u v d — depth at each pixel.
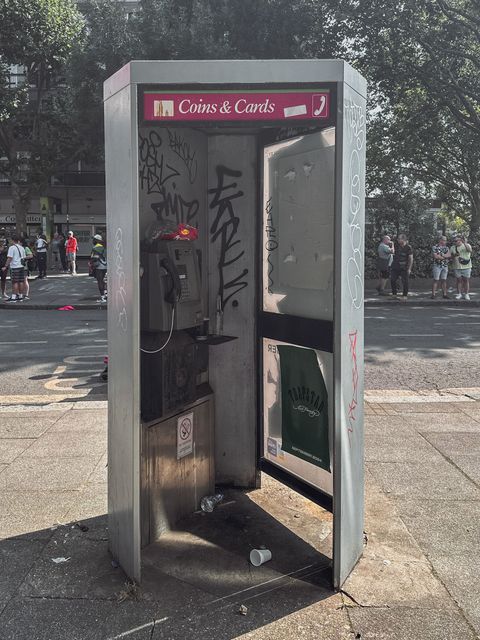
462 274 17.38
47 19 24.12
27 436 5.42
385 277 18.55
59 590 2.99
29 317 14.52
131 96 2.82
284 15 19.05
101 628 2.70
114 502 3.23
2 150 28.67
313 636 2.63
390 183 25.03
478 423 5.78
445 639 2.62
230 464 4.18
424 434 5.44
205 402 3.92
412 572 3.15
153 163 3.55
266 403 4.05
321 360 3.50
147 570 3.17
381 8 18.48
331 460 3.49
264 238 3.94
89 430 5.58
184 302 3.52
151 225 3.53
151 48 19.38
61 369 8.80
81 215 37.00
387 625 2.71
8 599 2.92
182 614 2.79
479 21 18.97
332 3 18.83
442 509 3.90
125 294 2.98
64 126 26.66
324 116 2.87
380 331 12.06
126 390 3.00
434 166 28.62
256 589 3.00
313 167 3.46
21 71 32.44
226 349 4.08
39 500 4.04
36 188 28.88
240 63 2.86
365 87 3.20
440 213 37.94
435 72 20.23
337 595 2.95
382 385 7.73
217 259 4.04
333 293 3.08
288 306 3.74
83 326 12.99
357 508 3.22
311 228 3.50
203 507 3.88
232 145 3.95
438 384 7.79
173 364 3.52
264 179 3.90
